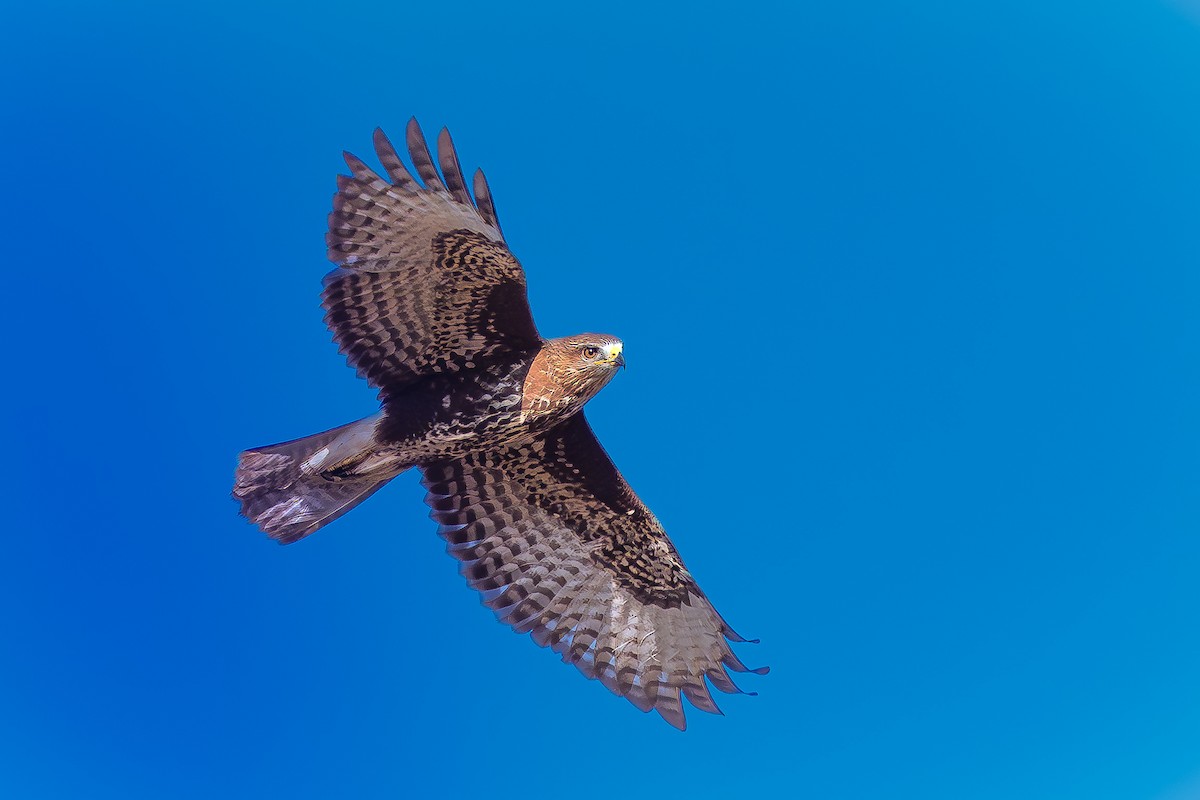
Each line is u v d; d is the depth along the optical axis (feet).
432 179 39.50
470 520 49.06
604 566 49.85
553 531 49.70
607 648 49.16
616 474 48.70
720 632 48.83
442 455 44.57
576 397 43.96
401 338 42.34
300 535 44.55
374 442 43.45
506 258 40.45
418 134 39.42
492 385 43.37
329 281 40.78
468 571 48.98
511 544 49.44
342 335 41.78
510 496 49.08
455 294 41.50
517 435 44.32
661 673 48.78
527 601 49.32
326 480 44.39
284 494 44.50
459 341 42.73
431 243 40.40
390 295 41.32
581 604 49.57
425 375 43.32
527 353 43.29
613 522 49.39
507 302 41.81
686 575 49.29
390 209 40.01
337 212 40.16
